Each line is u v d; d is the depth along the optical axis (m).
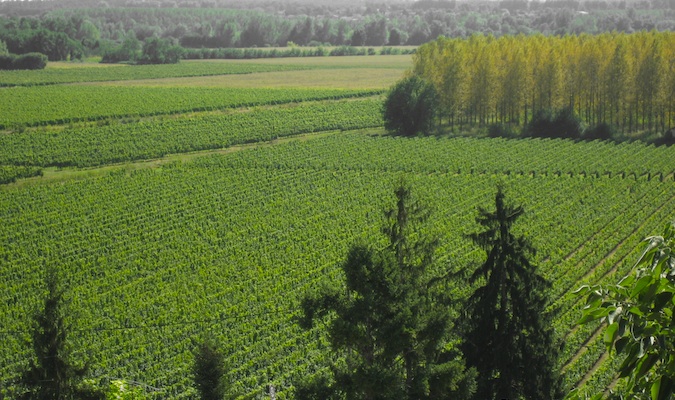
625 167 111.31
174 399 49.00
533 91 146.00
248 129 144.88
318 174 112.31
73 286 71.50
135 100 176.12
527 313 37.41
